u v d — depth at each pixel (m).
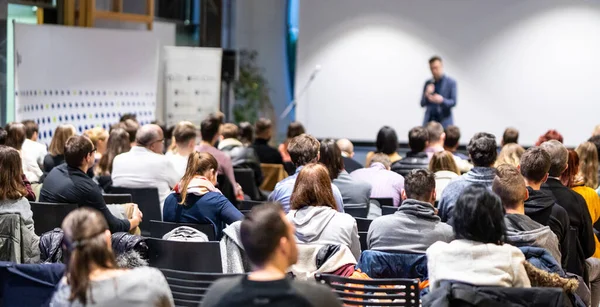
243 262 3.93
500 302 3.02
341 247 3.85
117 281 2.55
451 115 11.27
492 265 3.12
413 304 3.41
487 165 5.09
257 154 8.70
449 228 3.93
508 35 12.36
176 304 3.50
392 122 12.95
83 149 4.93
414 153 6.82
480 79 12.54
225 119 13.13
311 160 5.25
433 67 11.21
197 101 11.52
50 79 9.18
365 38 12.92
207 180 4.66
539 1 12.20
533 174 4.41
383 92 12.93
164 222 4.53
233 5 13.80
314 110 13.21
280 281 2.40
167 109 11.34
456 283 3.10
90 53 9.76
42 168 6.94
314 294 2.37
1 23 8.71
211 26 12.58
